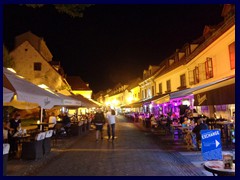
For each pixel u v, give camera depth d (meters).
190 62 20.27
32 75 31.80
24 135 9.94
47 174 7.29
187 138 11.62
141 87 45.44
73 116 24.67
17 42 34.47
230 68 13.62
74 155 10.12
